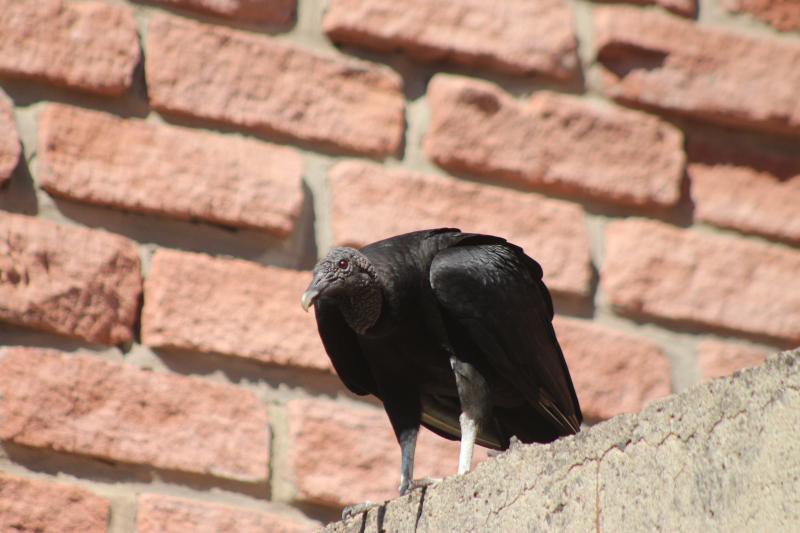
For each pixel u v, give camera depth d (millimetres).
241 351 9523
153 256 9656
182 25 10234
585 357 10328
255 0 10461
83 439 9016
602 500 4973
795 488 4375
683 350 10680
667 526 4699
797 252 11250
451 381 7801
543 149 10789
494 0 11070
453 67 10891
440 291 7508
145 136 9883
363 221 10133
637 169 11023
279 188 10008
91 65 9898
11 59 9727
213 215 9812
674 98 11375
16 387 8992
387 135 10453
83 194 9578
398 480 9516
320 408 9562
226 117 10117
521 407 8156
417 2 10828
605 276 10680
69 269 9359
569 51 11164
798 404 4461
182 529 8992
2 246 9234
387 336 7582
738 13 11883
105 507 8930
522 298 7785
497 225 10453
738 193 11344
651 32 11477
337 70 10500
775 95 11617
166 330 9438
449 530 5699
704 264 10938
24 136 9633
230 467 9242
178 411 9281
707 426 4711
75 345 9266
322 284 7309
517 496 5383
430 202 10344
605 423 5109
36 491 8820
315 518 9344
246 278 9734
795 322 10938
